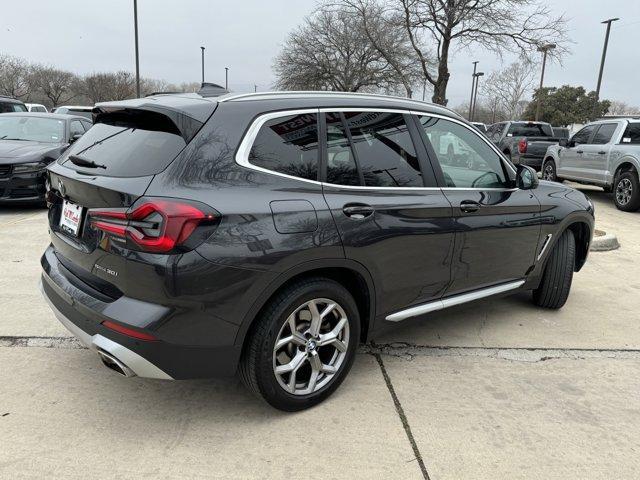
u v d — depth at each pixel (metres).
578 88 50.41
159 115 2.68
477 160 3.79
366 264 3.00
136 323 2.40
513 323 4.41
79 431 2.76
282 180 2.74
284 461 2.58
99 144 2.96
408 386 3.33
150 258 2.37
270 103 2.84
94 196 2.59
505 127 17.23
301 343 2.89
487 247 3.75
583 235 4.72
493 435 2.84
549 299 4.61
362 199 3.00
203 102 2.73
